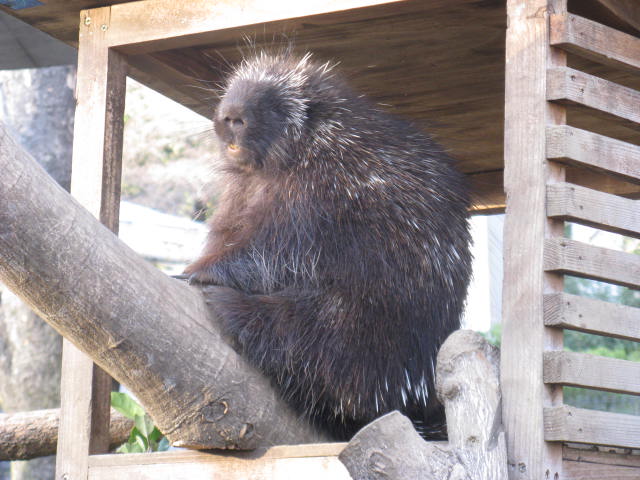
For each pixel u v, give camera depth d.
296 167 4.61
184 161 21.86
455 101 6.39
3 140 3.07
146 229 16.42
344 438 4.52
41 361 10.49
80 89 4.99
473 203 5.34
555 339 3.75
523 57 3.94
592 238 13.97
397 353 4.40
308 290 4.37
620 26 4.68
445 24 5.14
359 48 5.55
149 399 3.85
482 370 3.74
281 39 5.41
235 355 4.04
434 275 4.58
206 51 5.69
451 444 3.56
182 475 4.21
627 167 4.12
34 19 5.25
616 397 8.91
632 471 4.14
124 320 3.54
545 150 3.83
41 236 3.21
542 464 3.59
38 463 10.48
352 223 4.42
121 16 4.96
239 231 4.65
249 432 4.00
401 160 4.73
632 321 4.07
